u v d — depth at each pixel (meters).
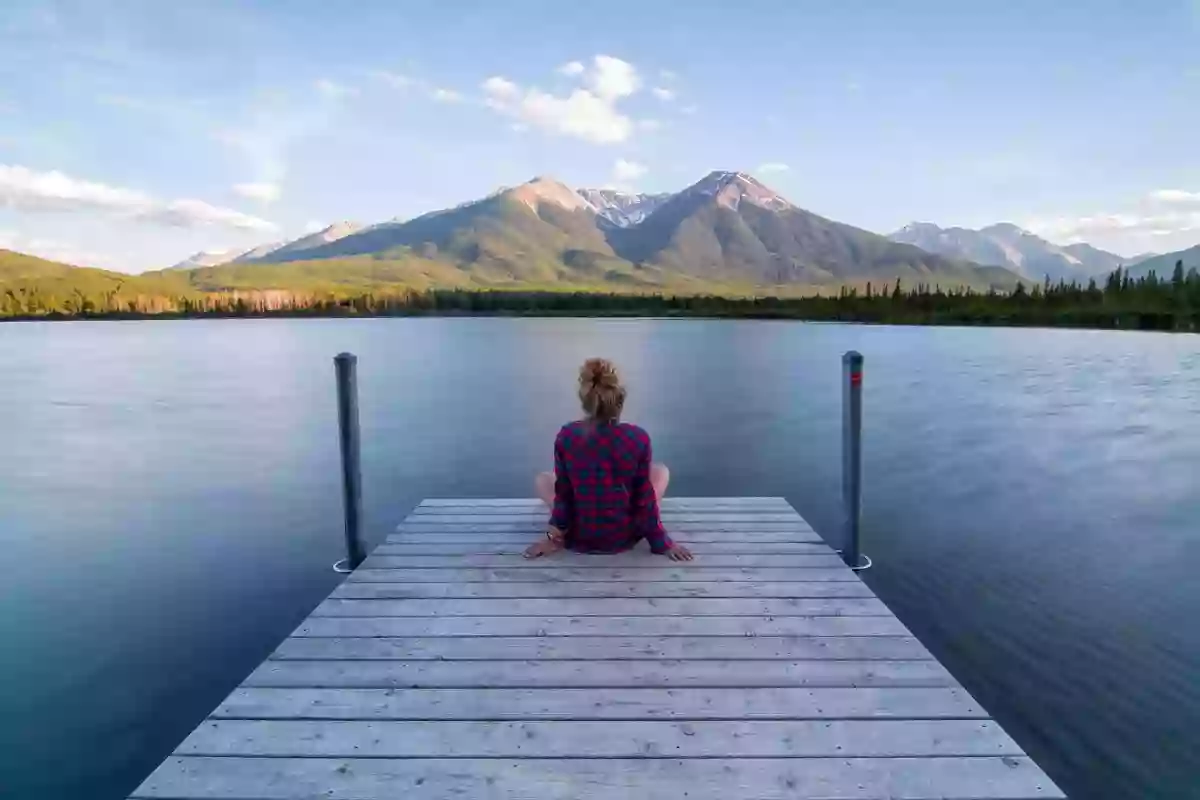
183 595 5.94
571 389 19.48
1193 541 7.06
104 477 9.89
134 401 17.34
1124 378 21.78
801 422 14.08
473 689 2.85
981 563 6.54
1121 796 3.60
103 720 4.27
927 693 2.81
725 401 17.02
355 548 4.92
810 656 3.10
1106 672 4.71
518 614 3.53
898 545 7.02
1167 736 4.04
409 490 9.13
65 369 25.59
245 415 15.16
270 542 7.21
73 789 3.72
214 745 2.49
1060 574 6.27
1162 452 11.27
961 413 15.09
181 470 10.30
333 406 16.39
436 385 20.33
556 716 2.66
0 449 11.77
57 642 5.16
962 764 2.38
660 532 4.25
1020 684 4.56
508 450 11.50
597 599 3.70
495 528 4.93
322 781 2.31
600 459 4.15
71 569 6.50
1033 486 9.25
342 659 3.09
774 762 2.39
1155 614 5.48
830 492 9.02
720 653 3.13
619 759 2.41
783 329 56.75
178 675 4.73
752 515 5.21
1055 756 3.89
